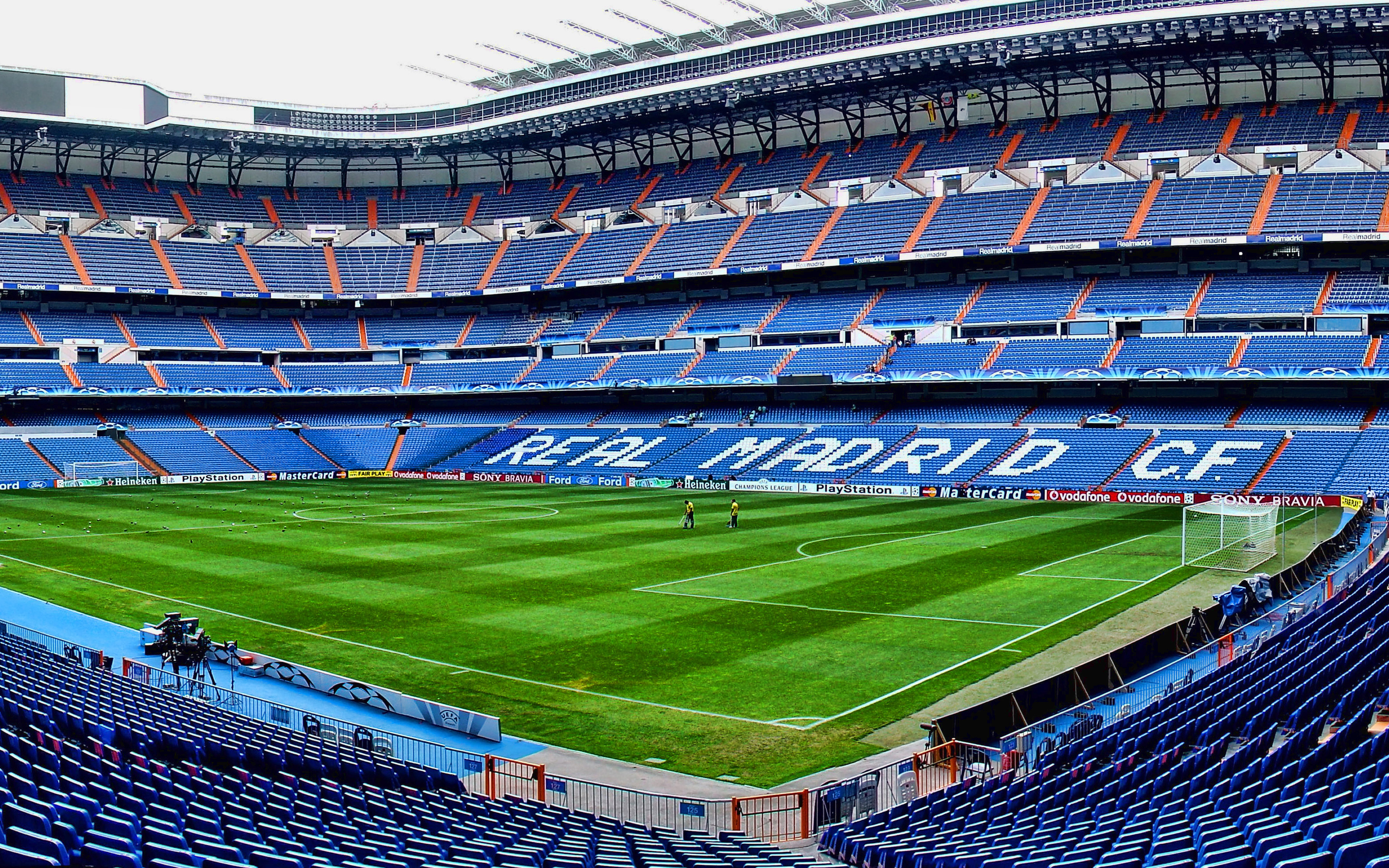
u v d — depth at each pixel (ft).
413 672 114.01
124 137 379.35
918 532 210.59
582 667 115.14
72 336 359.87
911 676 111.45
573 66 388.78
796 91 354.54
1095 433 294.05
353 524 226.58
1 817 42.47
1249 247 310.24
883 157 367.66
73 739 72.43
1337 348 282.56
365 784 73.26
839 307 348.79
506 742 93.71
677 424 350.23
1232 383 299.38
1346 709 74.64
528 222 404.98
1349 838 42.57
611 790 82.84
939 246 330.95
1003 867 50.62
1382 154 304.50
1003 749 85.10
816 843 73.10
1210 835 49.42
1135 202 319.88
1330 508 241.96
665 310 374.84
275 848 50.26
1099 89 348.79
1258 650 107.55
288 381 372.99
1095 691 103.30
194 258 384.47
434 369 381.40
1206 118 334.24
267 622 135.33
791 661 116.88
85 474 322.34
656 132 396.37
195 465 339.98
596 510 252.42
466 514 245.65
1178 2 298.97
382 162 424.87
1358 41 297.74
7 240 362.12
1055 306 319.68
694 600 146.72
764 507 257.55
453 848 55.57
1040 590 152.25
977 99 359.46
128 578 163.94
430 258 402.31
